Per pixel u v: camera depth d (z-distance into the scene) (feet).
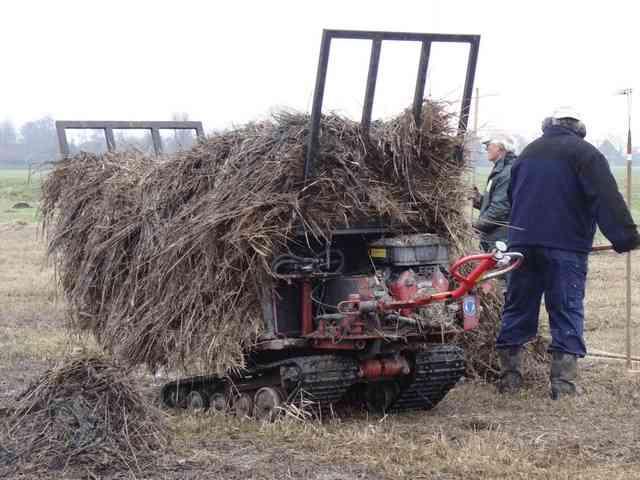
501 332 30.25
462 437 25.23
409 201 27.40
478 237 28.68
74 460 22.81
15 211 111.75
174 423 26.43
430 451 23.75
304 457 23.61
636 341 37.68
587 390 30.04
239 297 26.22
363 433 25.21
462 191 27.96
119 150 32.48
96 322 30.22
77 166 31.63
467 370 31.55
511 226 29.73
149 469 22.79
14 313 44.21
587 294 47.88
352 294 26.27
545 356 31.89
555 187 29.09
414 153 27.43
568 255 29.14
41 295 49.11
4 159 205.57
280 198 25.75
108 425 23.45
